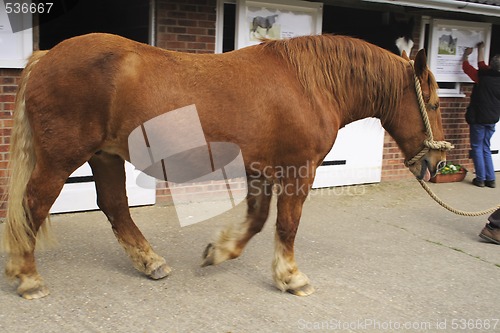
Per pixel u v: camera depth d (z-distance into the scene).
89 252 4.43
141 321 3.30
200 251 4.60
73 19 7.51
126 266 4.17
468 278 4.30
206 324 3.30
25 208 3.38
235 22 6.11
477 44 8.06
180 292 3.75
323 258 4.58
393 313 3.58
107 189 3.84
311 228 5.46
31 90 3.30
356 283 4.06
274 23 6.28
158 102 3.30
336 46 3.78
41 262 4.16
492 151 8.78
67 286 3.74
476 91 7.67
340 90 3.79
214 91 3.39
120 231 3.92
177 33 5.74
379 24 7.36
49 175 3.36
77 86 3.25
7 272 3.53
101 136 3.38
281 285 3.78
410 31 7.47
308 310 3.56
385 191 7.22
